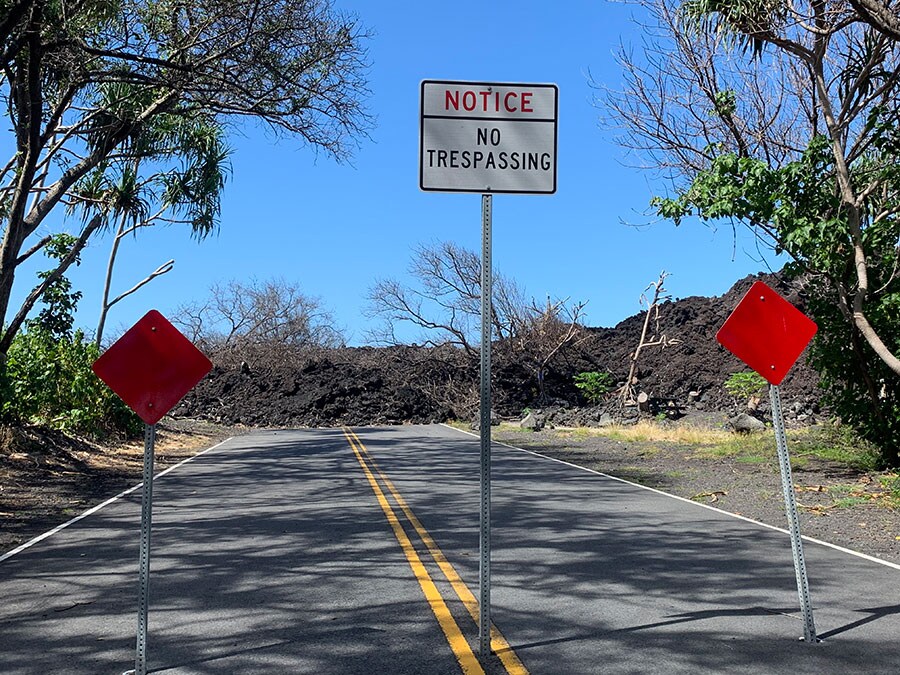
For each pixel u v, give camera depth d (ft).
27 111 59.06
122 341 16.30
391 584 22.72
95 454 62.44
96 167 67.46
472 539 29.40
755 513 36.01
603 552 27.02
